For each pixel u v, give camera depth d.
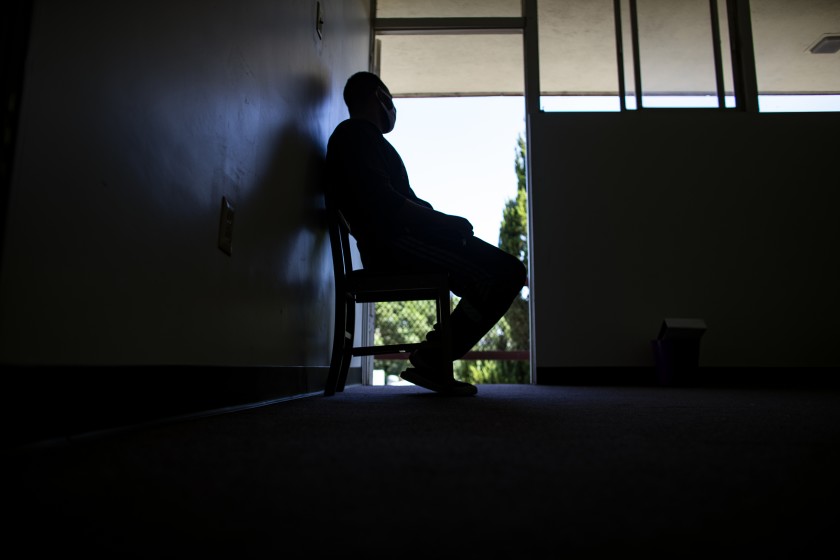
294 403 1.57
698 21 3.61
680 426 1.01
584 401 1.71
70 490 0.52
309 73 2.04
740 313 3.31
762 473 0.60
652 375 3.26
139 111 0.94
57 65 0.74
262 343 1.53
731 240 3.37
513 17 3.70
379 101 2.32
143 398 0.94
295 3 1.86
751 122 3.48
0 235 0.63
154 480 0.56
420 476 0.58
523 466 0.62
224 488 0.53
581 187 3.44
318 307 2.16
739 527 0.43
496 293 1.95
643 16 3.63
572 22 3.71
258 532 0.41
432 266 1.95
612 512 0.46
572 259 3.38
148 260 0.96
